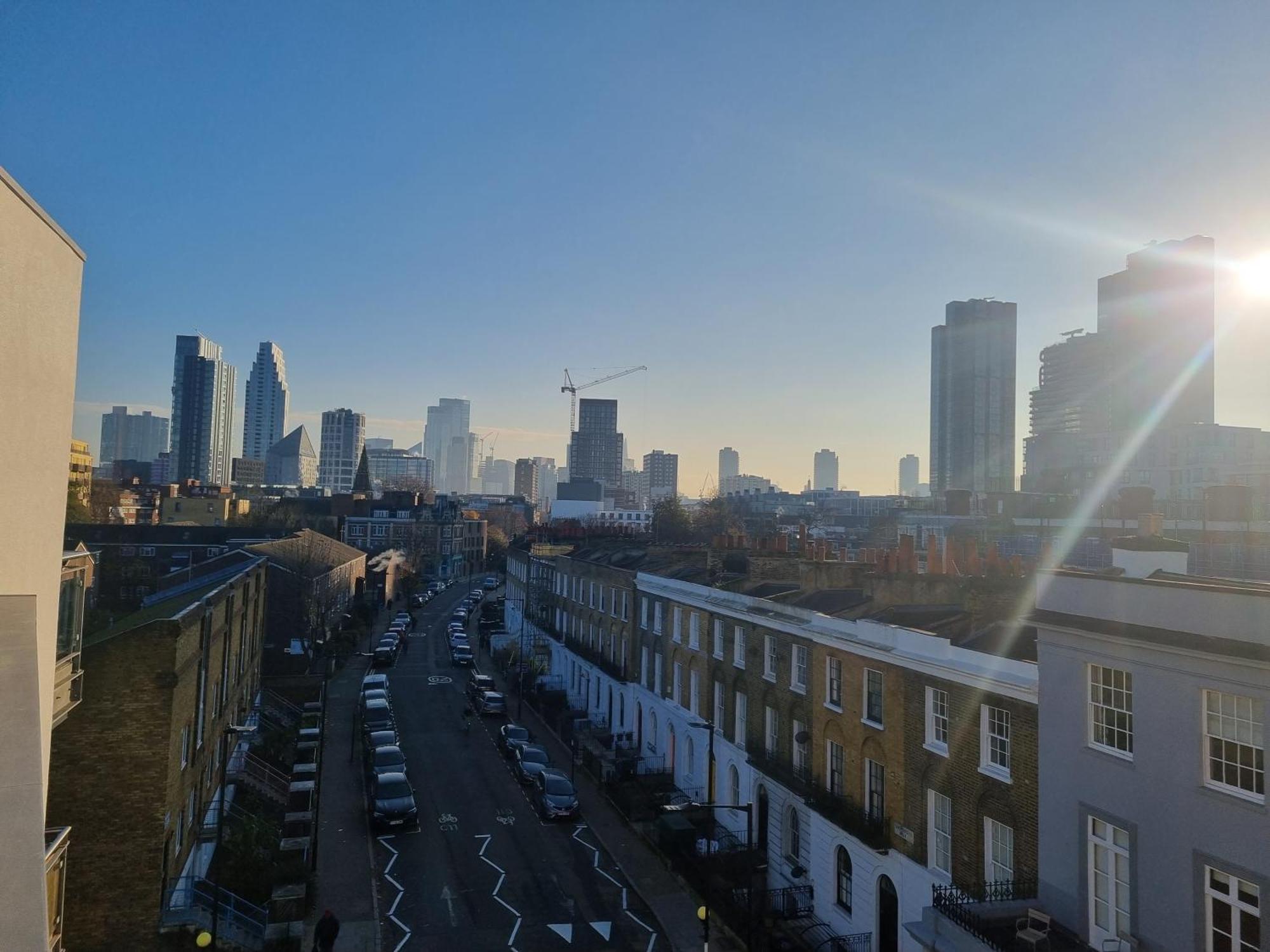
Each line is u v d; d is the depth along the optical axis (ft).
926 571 101.35
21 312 45.39
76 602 63.10
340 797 131.23
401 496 538.88
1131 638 53.31
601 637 183.52
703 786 125.80
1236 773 47.96
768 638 109.50
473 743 163.43
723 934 89.76
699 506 575.38
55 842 53.57
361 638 271.69
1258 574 90.74
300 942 82.58
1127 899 53.83
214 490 521.65
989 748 70.08
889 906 82.53
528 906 95.20
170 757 81.92
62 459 53.57
